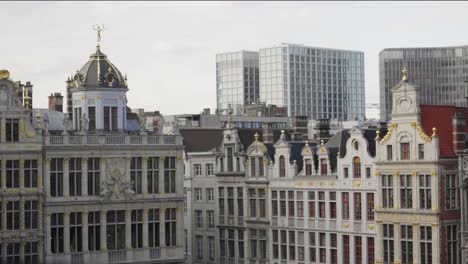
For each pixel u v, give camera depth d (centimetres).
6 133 13650
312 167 14688
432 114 13238
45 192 13838
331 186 14312
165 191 14762
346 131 14775
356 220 13962
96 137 14212
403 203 13188
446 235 12850
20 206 13700
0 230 13562
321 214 14538
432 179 12769
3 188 13575
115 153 14350
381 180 13488
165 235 14762
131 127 16462
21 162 13700
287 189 15038
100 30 15050
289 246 15038
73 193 14075
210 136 18900
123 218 14425
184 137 18550
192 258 16925
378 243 13500
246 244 15688
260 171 15488
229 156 16050
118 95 14862
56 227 13950
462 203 12656
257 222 15500
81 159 14125
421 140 12938
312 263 14675
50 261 13862
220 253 16288
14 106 13688
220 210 16262
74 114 14975
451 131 13212
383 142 13438
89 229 14188
